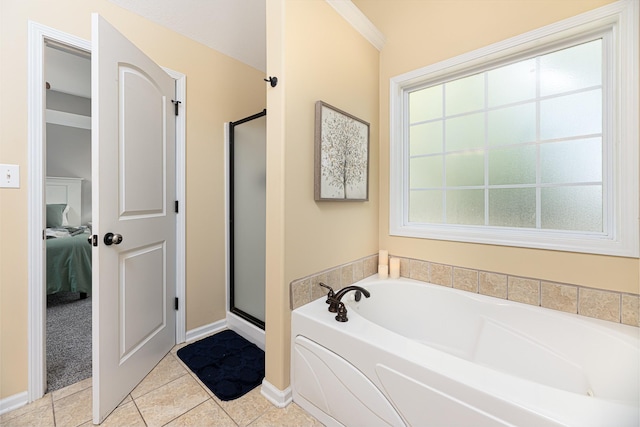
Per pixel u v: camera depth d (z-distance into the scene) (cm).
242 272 228
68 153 435
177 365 179
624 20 128
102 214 132
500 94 172
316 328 133
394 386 106
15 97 138
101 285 131
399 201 208
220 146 229
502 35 161
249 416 137
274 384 148
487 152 177
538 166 160
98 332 130
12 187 138
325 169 161
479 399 87
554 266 148
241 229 228
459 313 169
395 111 205
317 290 160
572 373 130
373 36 199
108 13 169
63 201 424
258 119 211
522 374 142
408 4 198
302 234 152
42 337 148
